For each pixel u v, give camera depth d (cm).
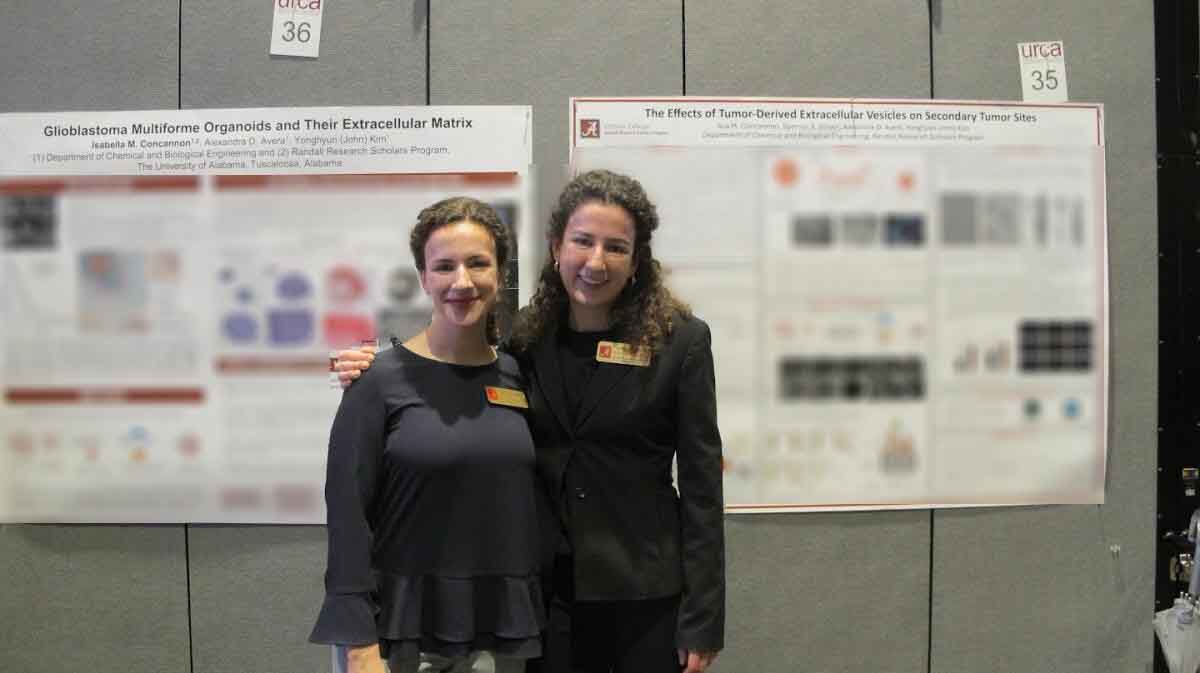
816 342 200
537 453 139
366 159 195
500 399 132
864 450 201
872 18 201
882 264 200
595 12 197
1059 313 203
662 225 197
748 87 199
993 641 204
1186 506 206
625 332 136
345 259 196
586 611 138
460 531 126
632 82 197
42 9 198
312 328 196
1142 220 205
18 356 197
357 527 124
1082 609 205
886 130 199
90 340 197
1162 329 203
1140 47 204
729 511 200
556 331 141
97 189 196
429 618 126
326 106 196
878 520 202
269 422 197
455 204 133
